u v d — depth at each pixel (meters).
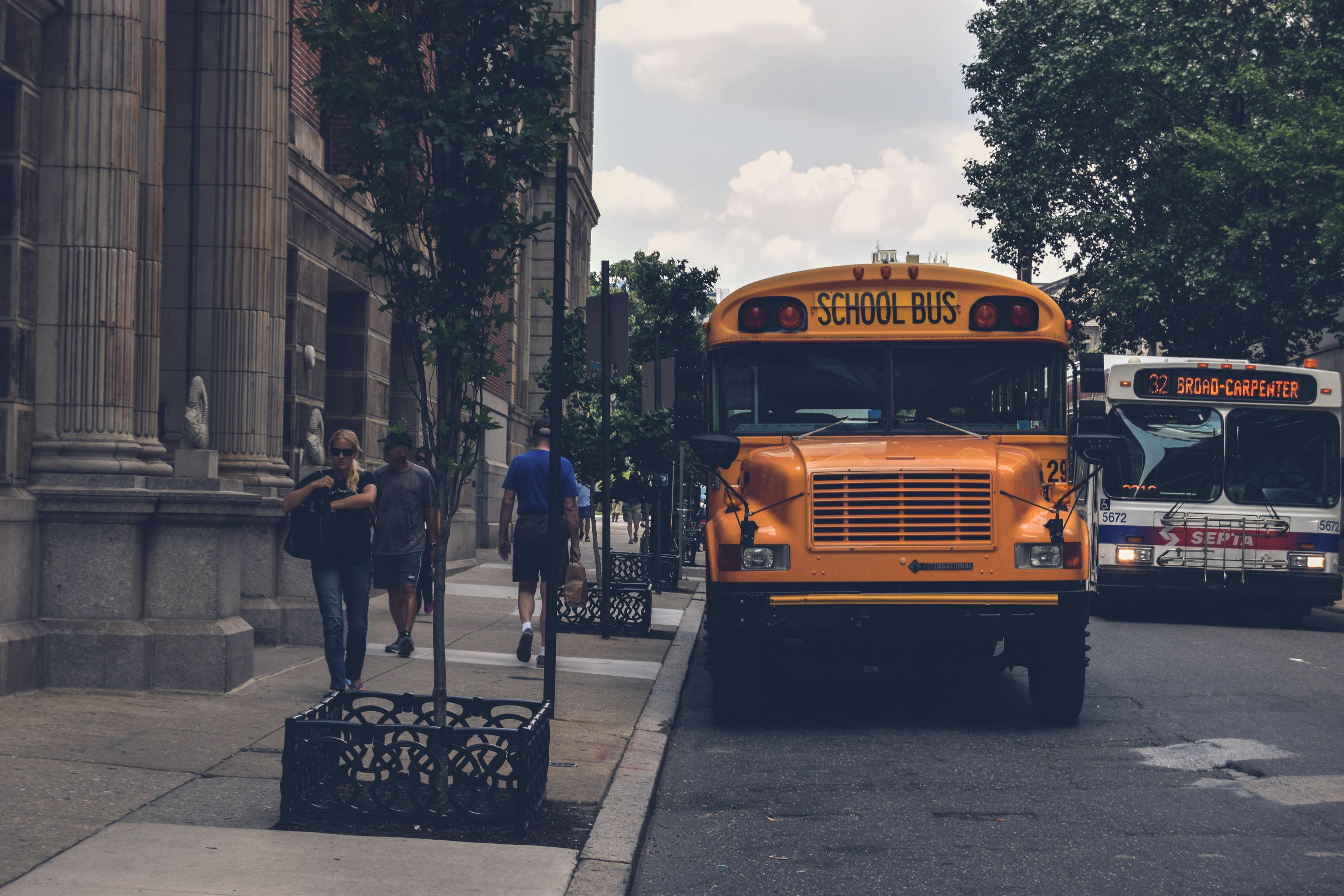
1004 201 32.25
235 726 7.75
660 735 8.46
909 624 8.68
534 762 6.05
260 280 11.89
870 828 6.38
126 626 8.77
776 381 9.89
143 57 9.98
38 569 8.75
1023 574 8.73
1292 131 23.39
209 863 5.01
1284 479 17.64
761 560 8.88
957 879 5.52
